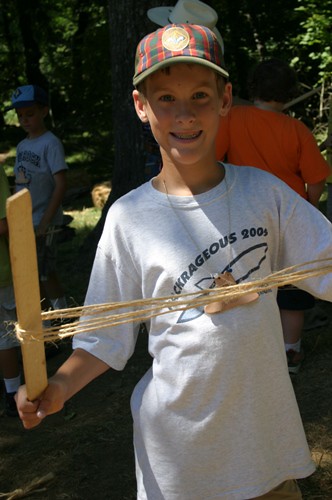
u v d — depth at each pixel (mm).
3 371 4152
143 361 4699
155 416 1984
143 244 1991
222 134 3904
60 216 5277
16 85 17625
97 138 14117
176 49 1894
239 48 13586
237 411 1924
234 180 2021
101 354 2023
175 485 1974
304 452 2008
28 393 1746
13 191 5355
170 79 1917
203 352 1912
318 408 3801
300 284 2057
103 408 4105
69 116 14242
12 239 1544
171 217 1991
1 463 3646
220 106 2020
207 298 1864
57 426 3965
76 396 4293
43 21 16641
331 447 3438
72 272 6664
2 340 4082
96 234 6793
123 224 2021
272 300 2002
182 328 1935
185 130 1935
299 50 12141
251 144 3861
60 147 5152
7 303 4070
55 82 16078
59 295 5352
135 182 6527
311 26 11195
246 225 1978
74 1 15984
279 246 2062
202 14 3295
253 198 2006
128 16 6227
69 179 10930
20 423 4082
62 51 16703
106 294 2068
